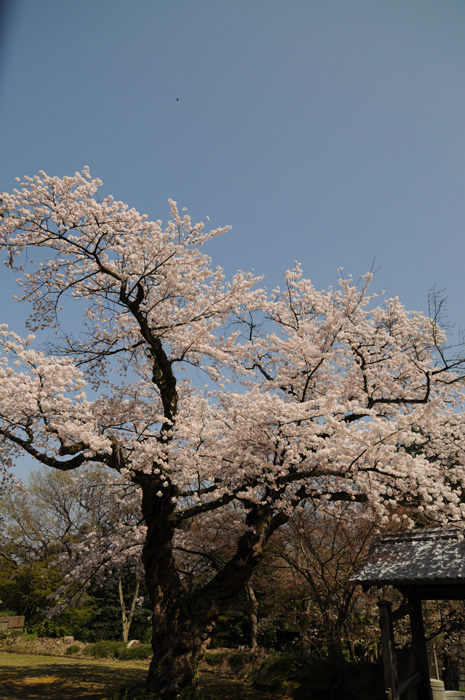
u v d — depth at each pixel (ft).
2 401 28.71
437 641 41.29
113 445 30.81
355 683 33.27
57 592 43.93
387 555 30.09
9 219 32.35
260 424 32.17
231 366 39.37
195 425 31.14
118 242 34.83
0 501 77.05
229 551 45.88
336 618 37.35
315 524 40.68
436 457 39.65
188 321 36.09
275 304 43.24
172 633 31.60
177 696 28.89
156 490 30.81
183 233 35.58
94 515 57.16
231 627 63.41
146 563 31.91
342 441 28.71
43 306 38.32
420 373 40.34
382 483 32.22
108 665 49.65
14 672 42.29
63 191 32.89
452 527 30.96
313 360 36.55
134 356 41.11
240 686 40.45
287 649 57.00
